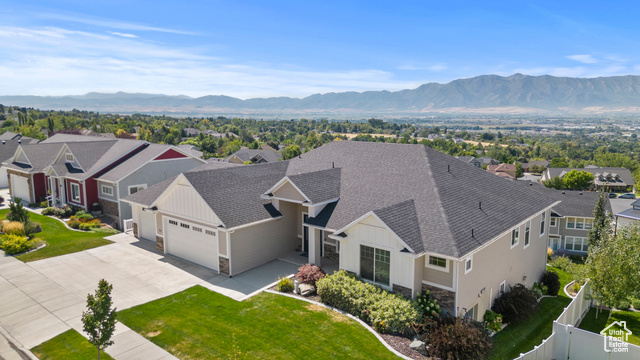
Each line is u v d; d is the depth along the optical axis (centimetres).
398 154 2245
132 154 3494
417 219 1653
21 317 1508
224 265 1923
